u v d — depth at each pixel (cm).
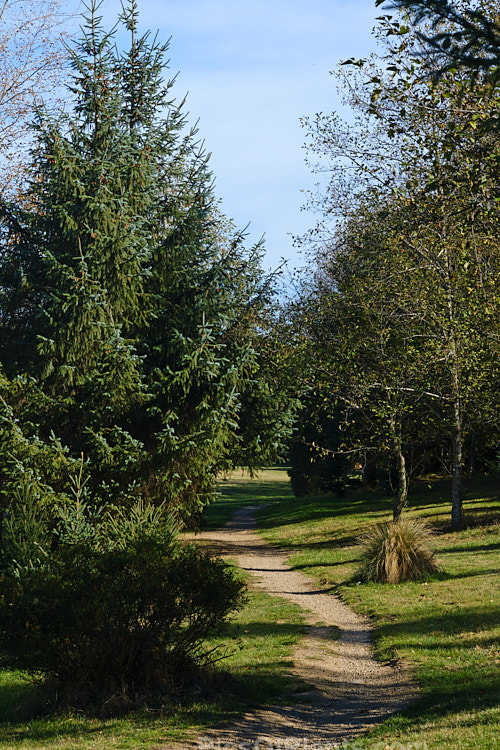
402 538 1762
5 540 1535
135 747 685
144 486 2108
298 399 2520
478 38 682
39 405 2055
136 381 2095
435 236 1853
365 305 2272
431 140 1262
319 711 835
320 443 4231
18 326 2294
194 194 2508
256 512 4681
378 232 2159
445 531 2431
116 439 2041
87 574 905
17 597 869
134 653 885
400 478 2548
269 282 2472
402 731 688
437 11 671
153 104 2523
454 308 2211
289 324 2467
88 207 2131
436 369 2311
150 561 920
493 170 1047
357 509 3516
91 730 757
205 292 2358
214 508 5044
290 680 961
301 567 2255
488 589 1453
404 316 2280
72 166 2175
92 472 2116
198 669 934
